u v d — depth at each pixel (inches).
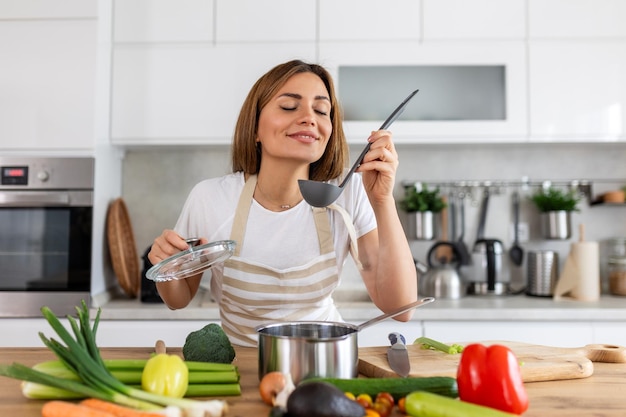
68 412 28.6
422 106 93.0
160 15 92.4
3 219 87.4
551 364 39.0
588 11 91.9
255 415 30.9
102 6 89.5
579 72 91.7
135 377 33.7
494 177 106.1
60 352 33.1
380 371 38.8
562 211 100.6
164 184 105.9
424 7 92.1
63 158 87.0
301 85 48.8
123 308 83.9
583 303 88.2
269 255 52.7
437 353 43.9
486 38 92.2
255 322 53.5
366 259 54.7
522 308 82.9
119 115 92.3
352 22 92.1
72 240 86.7
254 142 53.7
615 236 105.3
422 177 106.3
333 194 45.6
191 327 82.7
